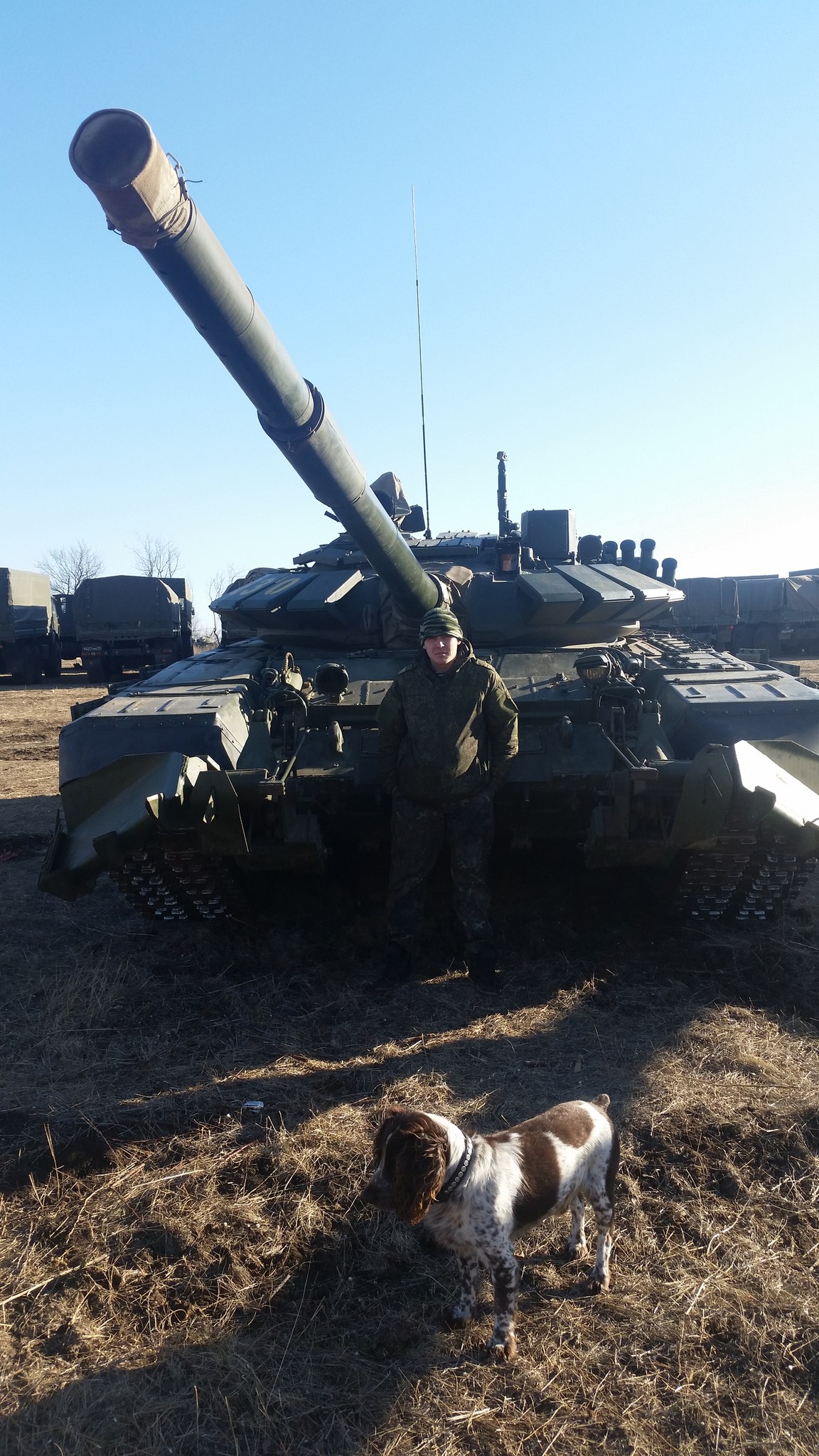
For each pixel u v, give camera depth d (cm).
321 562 975
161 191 372
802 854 609
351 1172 448
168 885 708
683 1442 314
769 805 573
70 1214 429
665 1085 518
